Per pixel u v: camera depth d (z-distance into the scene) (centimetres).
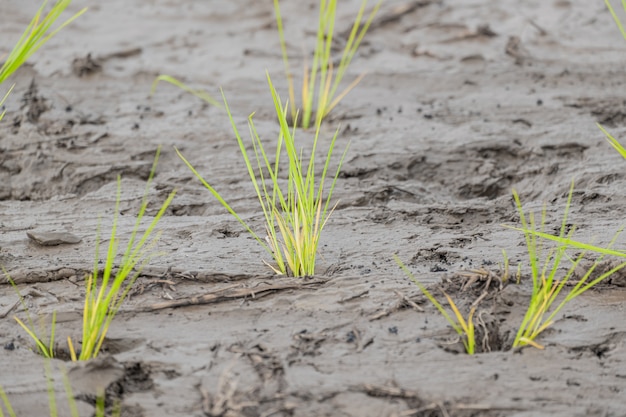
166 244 398
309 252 365
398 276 361
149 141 538
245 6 816
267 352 309
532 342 311
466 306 338
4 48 705
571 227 409
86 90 623
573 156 510
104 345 322
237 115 579
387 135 541
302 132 550
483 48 701
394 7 778
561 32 731
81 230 420
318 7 798
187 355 309
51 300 351
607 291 349
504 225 418
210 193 468
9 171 511
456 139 532
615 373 297
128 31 752
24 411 281
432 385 290
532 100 594
